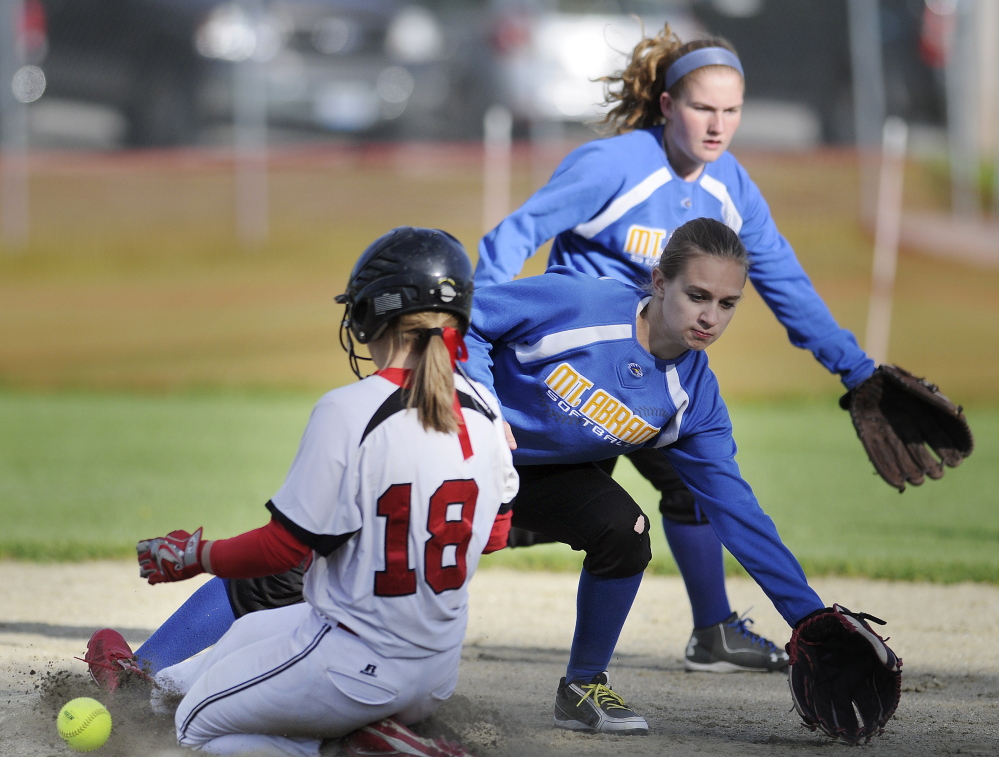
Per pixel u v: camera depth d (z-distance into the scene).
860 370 15.14
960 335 43.31
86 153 54.97
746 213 15.18
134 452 31.47
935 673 15.38
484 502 10.20
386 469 9.72
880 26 59.00
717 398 12.41
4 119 54.09
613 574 12.23
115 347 43.50
